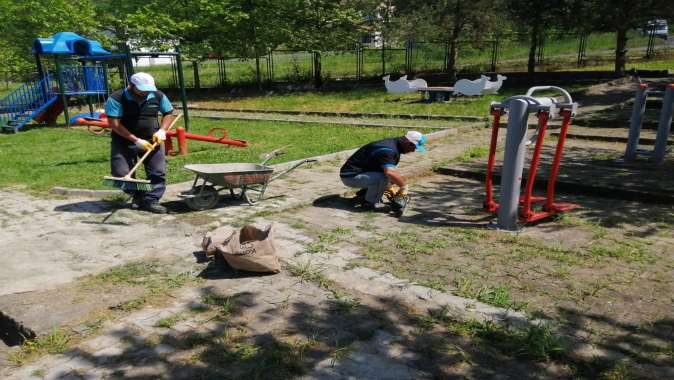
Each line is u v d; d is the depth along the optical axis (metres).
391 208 6.41
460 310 3.82
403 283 4.30
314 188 7.69
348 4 23.97
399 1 23.25
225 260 4.70
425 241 5.32
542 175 7.84
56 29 24.19
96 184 8.01
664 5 16.64
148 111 6.36
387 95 21.06
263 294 4.16
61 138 14.09
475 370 3.11
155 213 6.45
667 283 4.25
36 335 3.58
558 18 19.08
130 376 3.13
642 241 5.27
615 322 3.62
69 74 17.27
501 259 4.81
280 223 5.99
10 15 24.39
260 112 19.33
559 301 3.94
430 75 24.67
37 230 5.90
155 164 6.44
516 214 5.62
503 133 12.58
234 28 24.55
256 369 3.14
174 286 4.33
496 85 19.20
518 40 26.05
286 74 31.08
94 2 26.38
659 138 8.52
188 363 3.24
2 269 4.69
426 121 14.92
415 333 3.53
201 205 6.52
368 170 6.40
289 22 24.52
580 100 16.20
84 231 5.80
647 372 3.02
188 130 14.05
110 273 4.56
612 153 9.68
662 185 7.10
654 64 24.33
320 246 5.17
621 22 17.80
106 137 14.22
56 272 4.61
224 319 3.77
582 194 7.24
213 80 31.95
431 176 8.52
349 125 14.55
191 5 24.05
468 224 5.88
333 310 3.88
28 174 9.00
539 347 3.23
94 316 3.85
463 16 21.50
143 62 46.31
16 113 16.88
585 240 5.29
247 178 6.51
